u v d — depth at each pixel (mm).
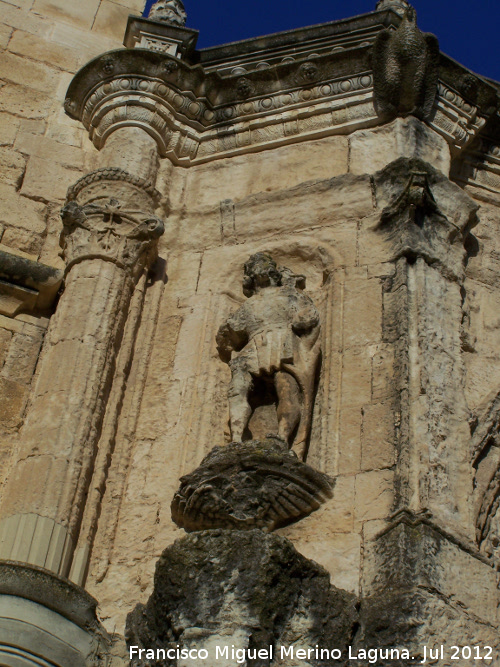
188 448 8602
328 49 11258
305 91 10766
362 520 7711
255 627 6723
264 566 6910
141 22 11719
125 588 7938
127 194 10000
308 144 10648
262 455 7832
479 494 8156
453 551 7375
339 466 8086
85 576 7961
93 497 8266
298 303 8984
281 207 10070
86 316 9102
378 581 7277
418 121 10430
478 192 10938
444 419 8188
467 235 10133
